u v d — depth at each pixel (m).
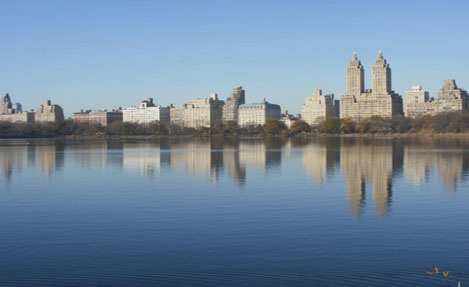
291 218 53.88
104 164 120.88
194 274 36.97
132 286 34.94
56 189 77.44
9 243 45.00
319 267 38.12
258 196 68.25
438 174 91.56
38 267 38.56
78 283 35.50
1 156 151.38
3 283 35.56
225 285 35.00
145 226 50.91
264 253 41.47
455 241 44.53
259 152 165.50
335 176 90.06
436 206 60.03
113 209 59.94
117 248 43.19
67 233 48.47
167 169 106.62
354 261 39.31
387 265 38.41
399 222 51.72
